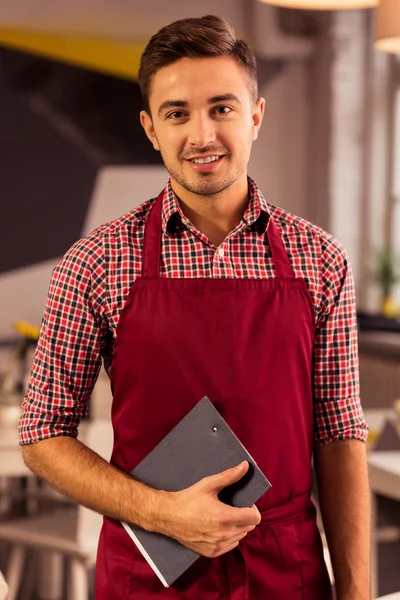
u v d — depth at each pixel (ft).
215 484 4.69
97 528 10.54
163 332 5.01
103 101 19.80
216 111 4.82
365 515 5.30
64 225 19.76
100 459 5.01
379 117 21.27
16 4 18.97
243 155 4.92
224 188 4.93
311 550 5.20
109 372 5.32
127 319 5.05
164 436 5.04
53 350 5.08
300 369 5.19
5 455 11.11
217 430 4.84
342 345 5.33
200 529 4.64
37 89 19.34
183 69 4.78
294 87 21.26
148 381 5.04
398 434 10.37
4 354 18.98
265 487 4.73
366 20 20.81
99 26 19.57
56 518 11.38
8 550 13.29
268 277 5.20
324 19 20.68
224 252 5.17
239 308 5.07
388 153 21.45
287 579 5.08
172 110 4.83
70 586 10.42
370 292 21.56
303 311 5.18
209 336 5.03
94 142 19.84
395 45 9.69
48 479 5.01
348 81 20.85
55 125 19.53
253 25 20.65
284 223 5.35
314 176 21.47
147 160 20.26
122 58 19.83
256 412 5.03
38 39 19.22
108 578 5.15
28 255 19.53
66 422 5.10
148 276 5.08
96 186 19.94
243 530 4.71
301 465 5.19
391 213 21.59
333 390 5.36
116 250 5.12
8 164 19.25
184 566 4.86
